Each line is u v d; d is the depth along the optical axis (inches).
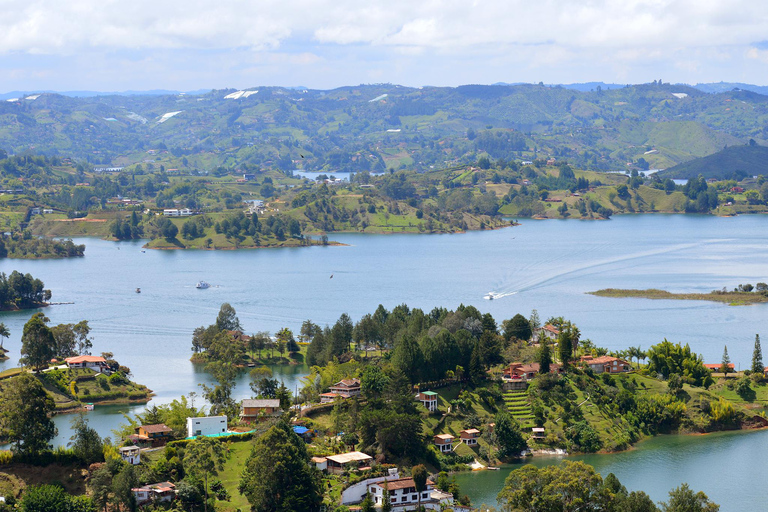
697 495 6761.8
